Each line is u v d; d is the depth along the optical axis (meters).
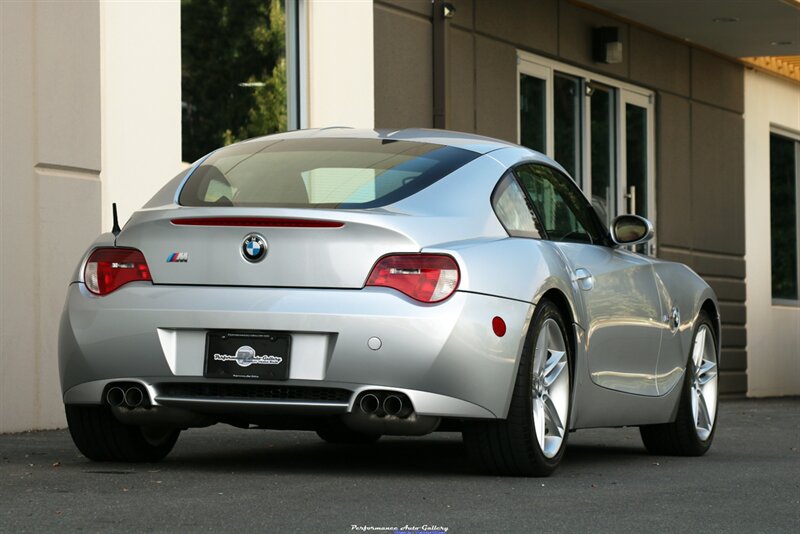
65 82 10.98
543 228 7.89
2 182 10.34
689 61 23.19
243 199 7.19
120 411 7.04
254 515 5.49
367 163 7.48
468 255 6.84
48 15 10.81
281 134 8.23
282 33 14.47
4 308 10.36
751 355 24.92
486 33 18.12
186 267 6.88
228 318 6.72
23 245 10.54
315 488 6.46
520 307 6.96
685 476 7.75
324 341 6.68
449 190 7.26
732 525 5.62
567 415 7.64
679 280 9.58
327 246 6.74
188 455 8.30
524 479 7.15
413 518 5.51
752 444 10.97
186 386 6.87
